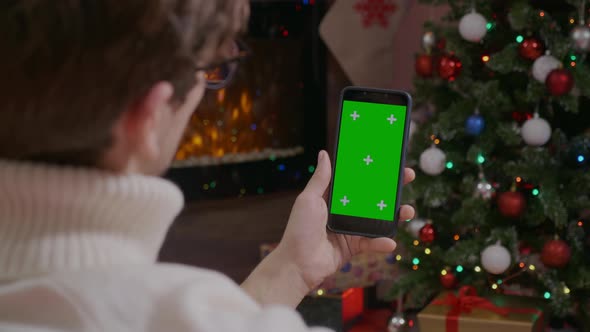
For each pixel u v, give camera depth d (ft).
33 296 1.39
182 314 1.36
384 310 10.68
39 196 1.41
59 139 1.44
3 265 1.42
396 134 3.46
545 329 8.70
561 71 7.52
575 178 8.10
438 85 9.07
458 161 8.61
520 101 8.45
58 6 1.37
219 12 1.60
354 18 13.26
